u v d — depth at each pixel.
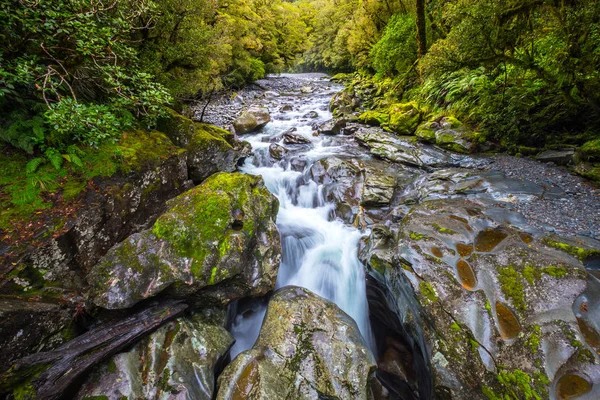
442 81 10.96
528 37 6.02
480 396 2.88
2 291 3.12
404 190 7.08
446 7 8.41
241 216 4.67
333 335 3.78
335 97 17.31
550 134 7.23
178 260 3.92
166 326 3.71
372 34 21.88
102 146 4.78
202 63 9.30
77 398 2.98
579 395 2.49
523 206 5.06
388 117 11.73
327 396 3.21
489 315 3.21
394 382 4.22
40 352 3.06
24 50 4.18
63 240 3.71
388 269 4.49
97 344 3.23
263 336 3.95
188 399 3.05
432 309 3.45
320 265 5.76
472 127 9.10
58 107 3.74
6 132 3.96
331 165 8.13
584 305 3.02
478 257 3.81
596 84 5.54
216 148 7.33
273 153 9.99
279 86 26.42
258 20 24.75
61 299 3.50
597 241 3.85
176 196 5.25
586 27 4.93
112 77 4.94
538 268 3.44
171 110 7.23
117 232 4.47
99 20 4.71
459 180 6.58
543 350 2.79
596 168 5.89
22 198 3.79
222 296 4.23
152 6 6.25
